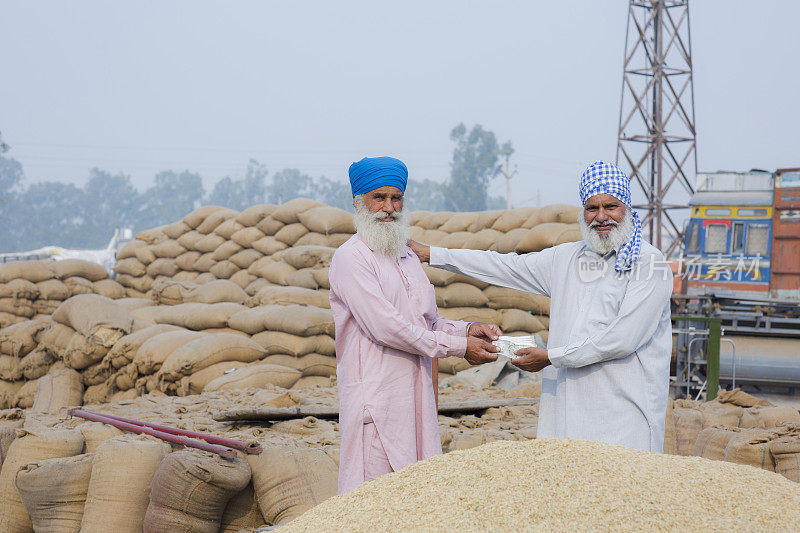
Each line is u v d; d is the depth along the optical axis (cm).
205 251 1160
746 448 378
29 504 379
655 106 2323
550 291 322
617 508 212
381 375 297
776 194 1091
